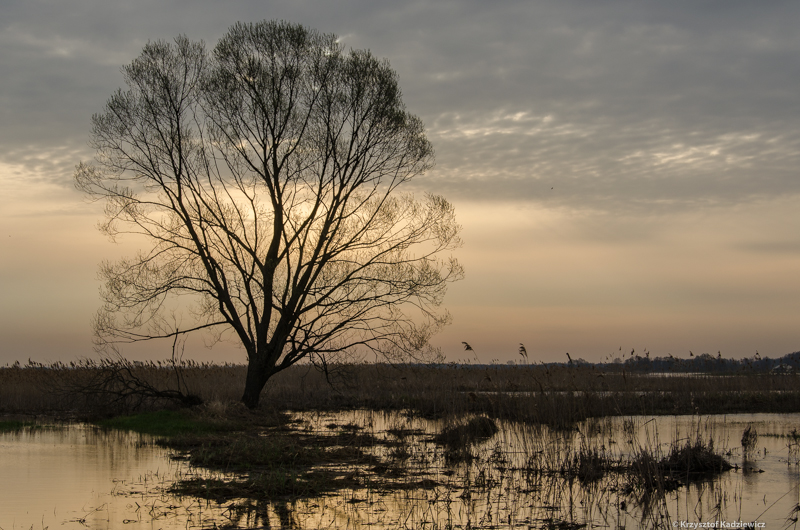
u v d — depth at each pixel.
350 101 22.27
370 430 18.38
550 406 17.86
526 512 9.28
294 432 17.72
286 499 9.76
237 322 22.28
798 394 26.08
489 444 15.68
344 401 27.06
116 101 21.59
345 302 21.88
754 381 29.39
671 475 11.30
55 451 14.65
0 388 26.22
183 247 21.80
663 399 24.98
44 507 9.25
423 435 17.38
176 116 21.95
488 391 25.73
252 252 21.84
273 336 22.41
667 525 8.51
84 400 23.80
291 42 22.14
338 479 11.16
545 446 13.70
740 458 13.41
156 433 17.91
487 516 9.02
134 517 8.68
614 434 17.06
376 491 10.34
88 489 10.44
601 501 9.95
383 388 29.06
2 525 8.27
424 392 25.55
